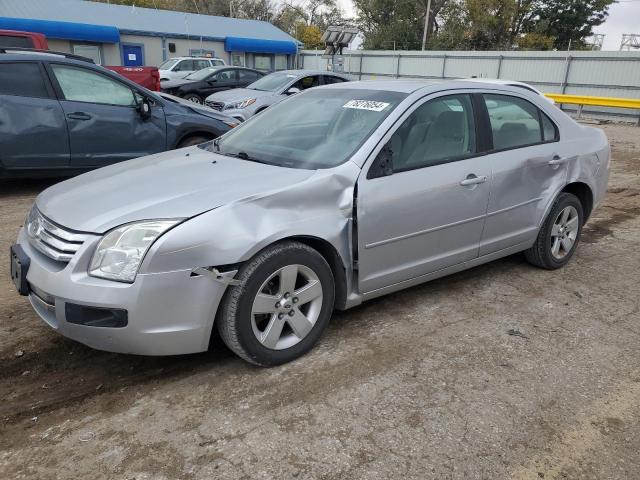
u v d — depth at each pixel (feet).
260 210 9.55
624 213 22.91
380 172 11.05
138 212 9.11
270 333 9.95
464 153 12.68
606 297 14.07
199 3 164.25
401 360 10.73
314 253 10.18
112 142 22.88
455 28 132.98
